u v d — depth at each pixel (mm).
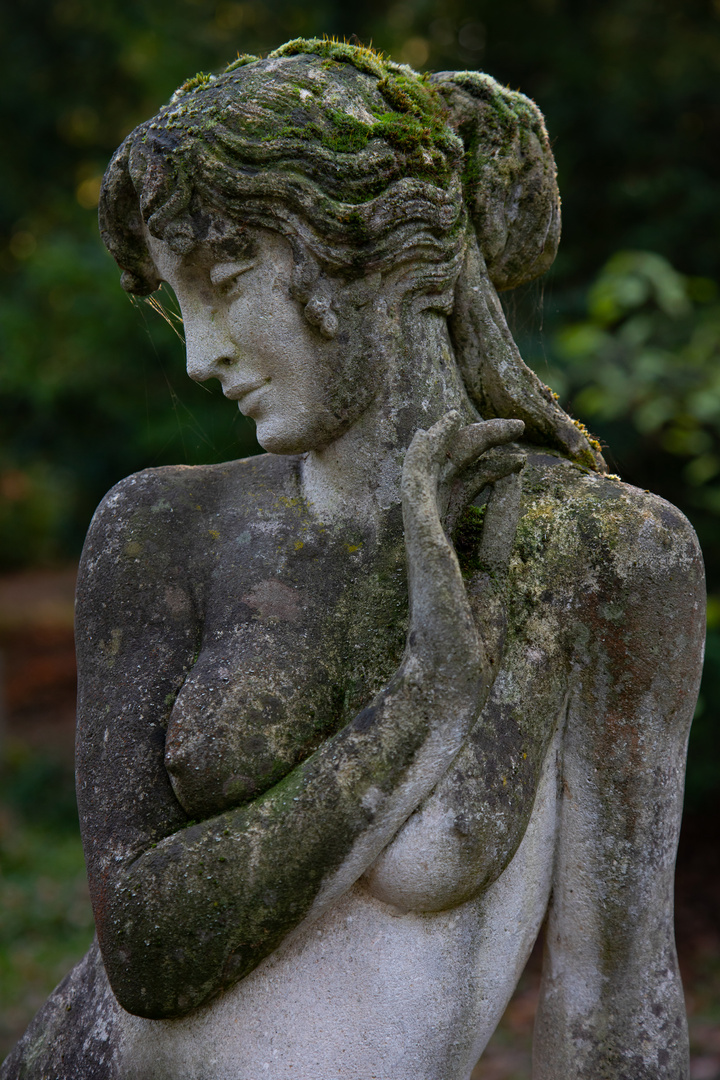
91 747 1424
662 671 1435
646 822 1470
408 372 1449
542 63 5738
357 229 1338
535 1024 1584
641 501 1460
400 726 1273
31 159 8094
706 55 5578
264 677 1391
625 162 5434
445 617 1257
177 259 1391
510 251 1574
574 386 4391
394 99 1399
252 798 1342
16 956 5199
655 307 4715
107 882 1339
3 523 18422
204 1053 1358
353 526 1479
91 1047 1438
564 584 1432
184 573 1501
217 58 6758
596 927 1495
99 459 6922
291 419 1416
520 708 1401
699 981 4695
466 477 1382
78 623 1519
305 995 1357
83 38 7492
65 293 6270
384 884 1339
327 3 6488
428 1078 1399
